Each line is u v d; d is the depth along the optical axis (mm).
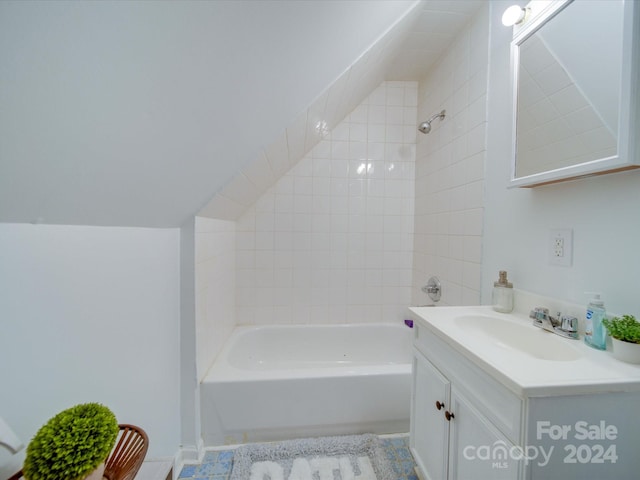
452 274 1548
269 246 1964
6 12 515
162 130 811
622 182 701
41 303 788
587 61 741
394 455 1194
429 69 1836
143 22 615
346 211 2016
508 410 575
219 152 979
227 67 790
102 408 609
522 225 1044
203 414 1229
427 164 1854
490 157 1239
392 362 1954
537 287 968
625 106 629
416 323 1046
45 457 502
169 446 1116
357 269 2037
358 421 1307
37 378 783
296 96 1022
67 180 757
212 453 1209
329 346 1965
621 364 599
